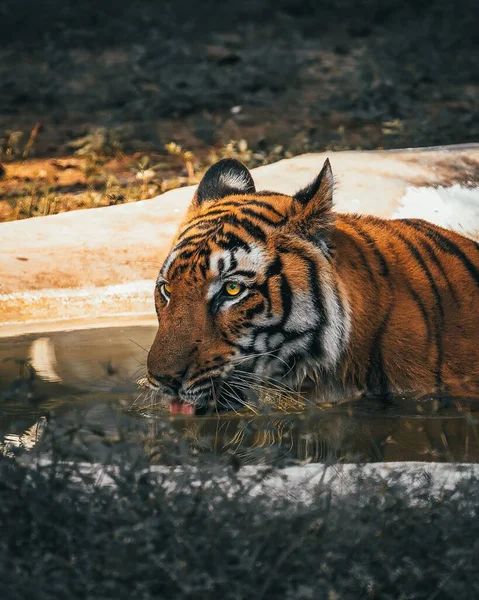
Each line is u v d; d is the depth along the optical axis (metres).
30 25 35.00
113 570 6.36
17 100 26.27
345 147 21.31
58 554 6.62
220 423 9.01
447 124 22.89
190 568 6.44
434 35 33.72
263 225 9.06
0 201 18.00
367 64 29.83
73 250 14.01
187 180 18.84
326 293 8.99
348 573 6.44
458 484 7.30
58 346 11.71
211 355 8.84
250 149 21.31
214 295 8.89
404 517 6.87
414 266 9.63
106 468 7.45
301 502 7.07
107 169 20.38
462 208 15.66
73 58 31.55
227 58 30.41
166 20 36.28
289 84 28.38
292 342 9.02
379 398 9.43
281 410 9.27
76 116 25.05
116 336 12.13
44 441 8.26
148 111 24.95
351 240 9.45
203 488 7.25
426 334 9.42
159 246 14.21
